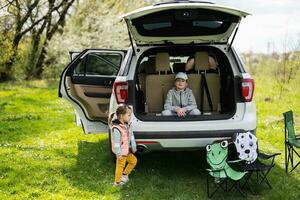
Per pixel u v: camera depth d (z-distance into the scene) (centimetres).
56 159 762
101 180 648
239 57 645
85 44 2609
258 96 1532
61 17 2688
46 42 2670
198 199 571
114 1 2770
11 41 2403
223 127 596
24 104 1518
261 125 1034
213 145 562
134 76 629
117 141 602
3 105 1482
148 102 678
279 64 1906
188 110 646
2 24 2372
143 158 748
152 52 663
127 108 594
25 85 2309
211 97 679
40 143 902
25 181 640
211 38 648
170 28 634
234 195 585
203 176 662
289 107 1287
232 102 618
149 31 636
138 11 578
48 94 1848
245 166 562
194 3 585
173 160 739
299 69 1706
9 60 2358
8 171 687
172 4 580
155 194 590
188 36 645
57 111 1349
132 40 667
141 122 603
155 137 595
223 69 678
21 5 2423
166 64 672
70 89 743
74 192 599
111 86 787
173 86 674
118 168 611
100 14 2745
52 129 1055
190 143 596
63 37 2650
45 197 579
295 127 1009
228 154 602
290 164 725
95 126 784
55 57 2631
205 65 674
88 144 879
